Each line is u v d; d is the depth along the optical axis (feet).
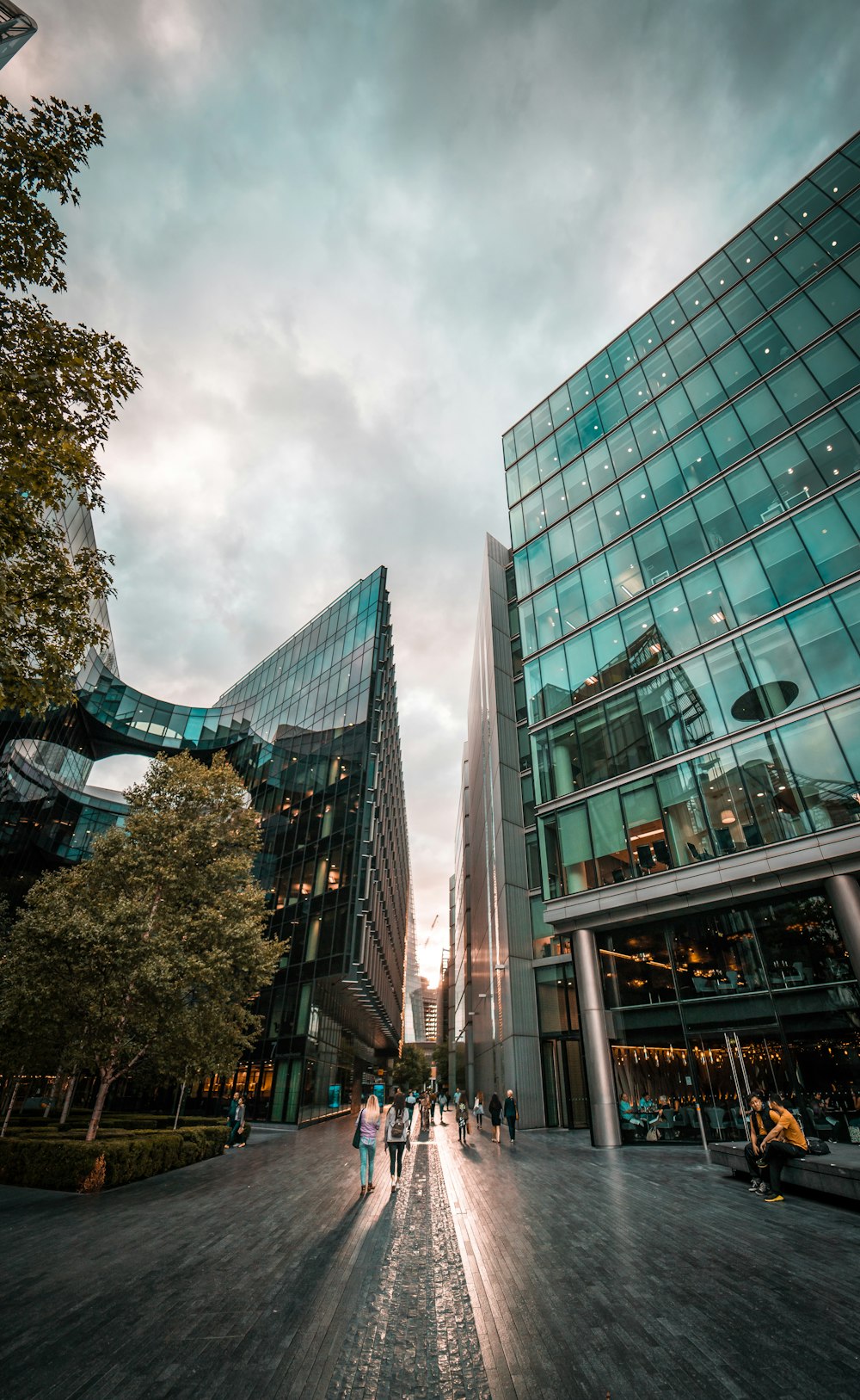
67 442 25.73
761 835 56.03
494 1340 16.16
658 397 85.76
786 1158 33.45
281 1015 114.21
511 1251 24.49
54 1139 43.09
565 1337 16.24
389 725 168.96
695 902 60.23
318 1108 117.70
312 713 147.43
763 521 66.08
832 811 52.06
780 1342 15.56
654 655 71.67
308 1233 27.81
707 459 75.10
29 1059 51.70
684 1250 23.73
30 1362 14.74
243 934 59.31
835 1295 18.57
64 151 25.30
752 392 73.56
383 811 146.72
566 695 80.89
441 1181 42.63
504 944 103.96
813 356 69.21
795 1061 51.60
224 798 69.00
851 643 55.16
